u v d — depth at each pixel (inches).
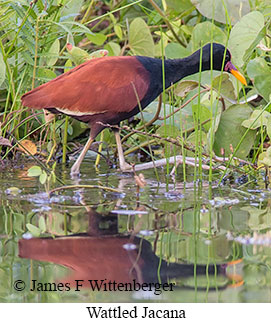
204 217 291.4
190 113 435.5
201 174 367.2
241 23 419.8
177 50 481.1
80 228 272.2
